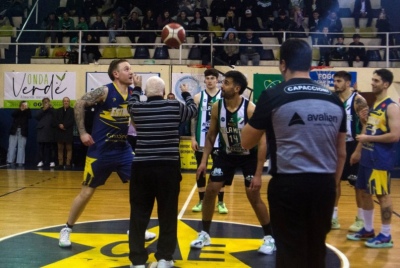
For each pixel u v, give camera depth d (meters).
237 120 4.63
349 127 5.81
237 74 4.62
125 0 16.59
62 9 16.34
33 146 13.85
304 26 15.46
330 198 2.68
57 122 12.66
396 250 4.95
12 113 13.27
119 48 14.52
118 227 5.79
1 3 17.72
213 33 14.17
